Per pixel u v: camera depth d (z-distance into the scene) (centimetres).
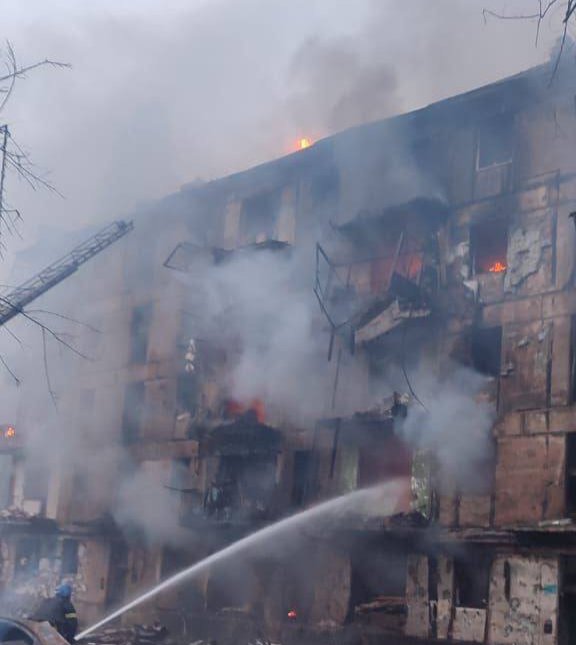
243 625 2700
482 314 2450
